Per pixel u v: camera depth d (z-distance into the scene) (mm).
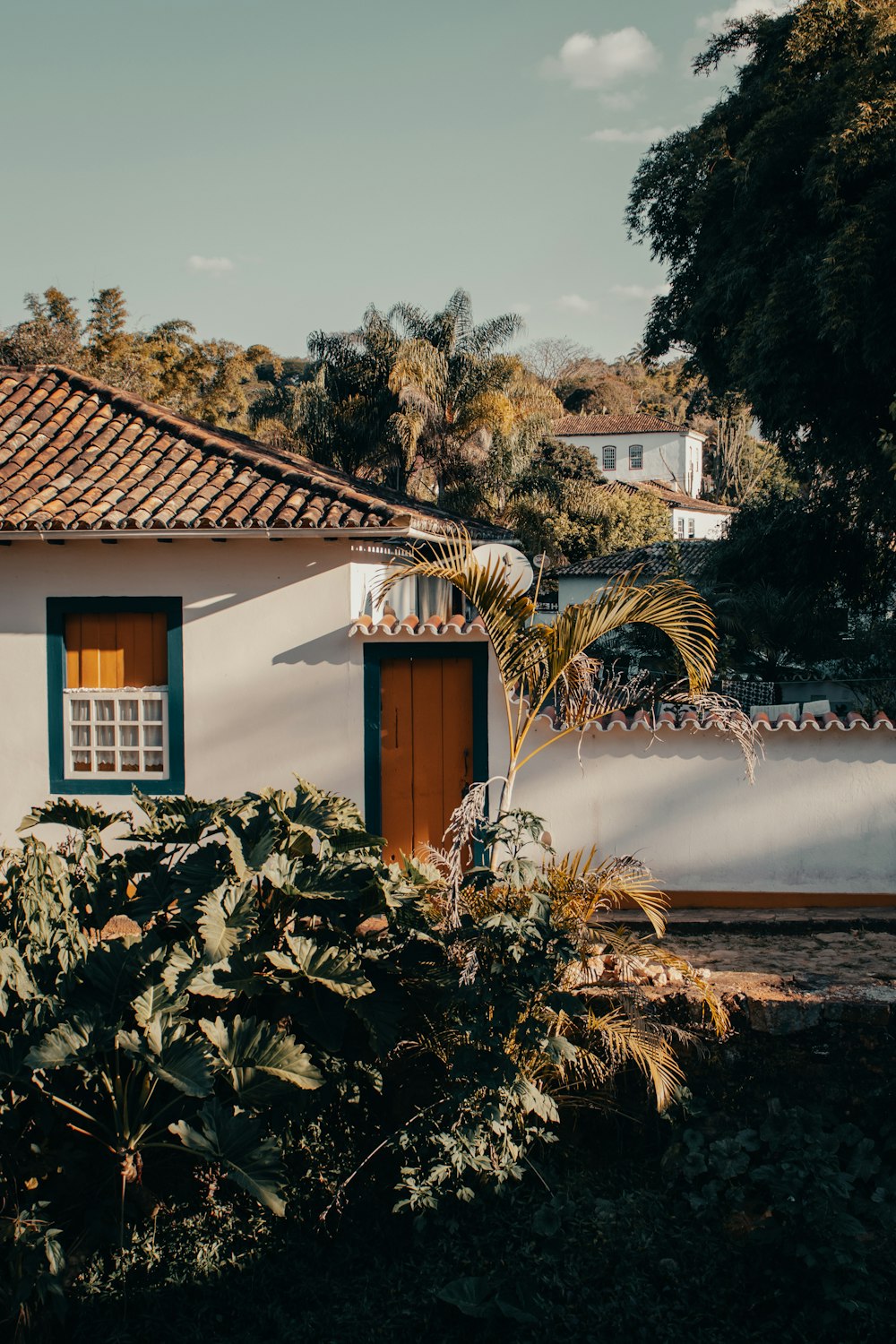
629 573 8258
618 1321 5441
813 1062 6625
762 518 18625
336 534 9070
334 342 32062
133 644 9992
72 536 9367
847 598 18094
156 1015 5785
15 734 10023
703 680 8336
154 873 6965
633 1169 6520
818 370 14773
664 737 8891
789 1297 5508
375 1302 5684
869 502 16375
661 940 8188
